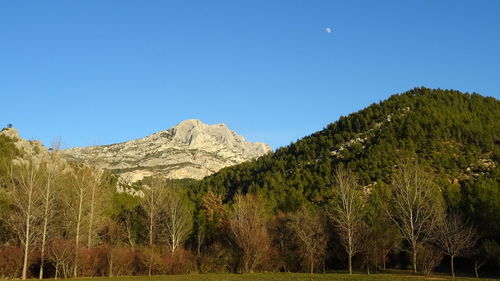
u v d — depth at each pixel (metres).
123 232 74.56
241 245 63.41
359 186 93.69
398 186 63.88
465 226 58.91
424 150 106.94
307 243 62.19
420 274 54.22
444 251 57.09
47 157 84.00
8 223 57.50
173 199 74.62
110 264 55.09
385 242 63.34
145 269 59.22
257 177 127.44
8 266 52.00
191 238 80.94
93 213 64.44
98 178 67.56
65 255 53.22
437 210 58.31
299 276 52.22
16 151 83.62
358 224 63.50
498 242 61.25
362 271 62.69
